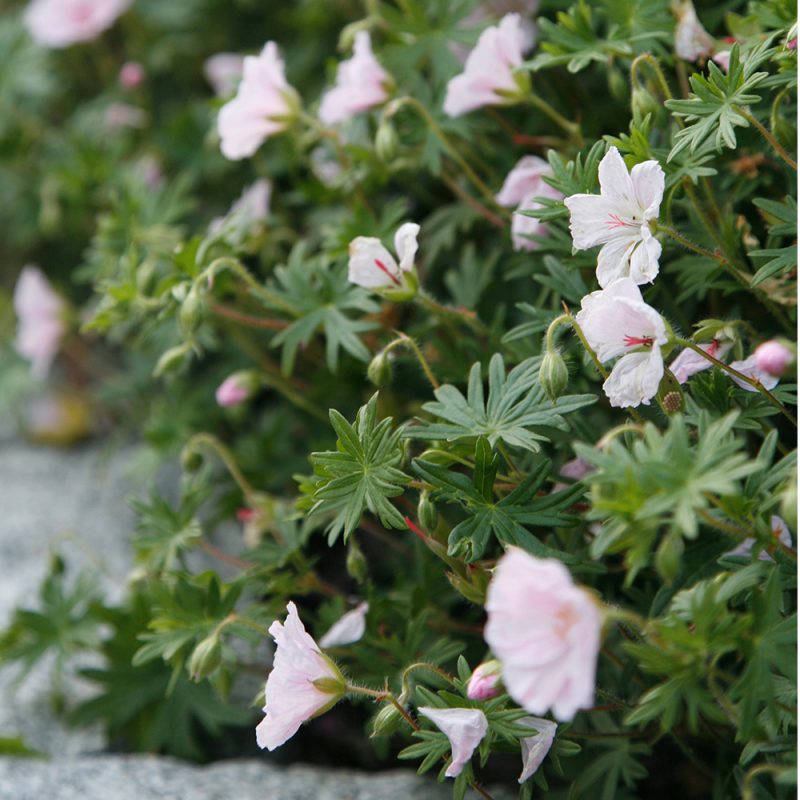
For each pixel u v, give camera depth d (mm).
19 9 1030
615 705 629
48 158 900
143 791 672
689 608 569
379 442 615
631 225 602
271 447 764
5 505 837
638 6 663
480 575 616
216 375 793
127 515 824
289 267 690
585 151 682
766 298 640
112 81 951
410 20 721
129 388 841
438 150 704
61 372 966
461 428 613
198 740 722
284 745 729
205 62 934
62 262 948
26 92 911
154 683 713
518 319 713
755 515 579
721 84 610
